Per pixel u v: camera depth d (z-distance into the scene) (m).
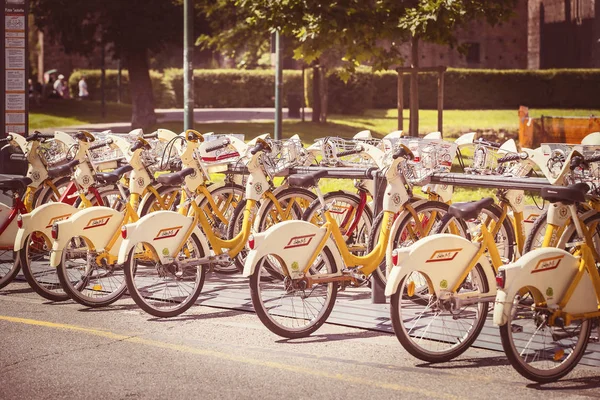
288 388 6.32
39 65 61.03
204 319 8.32
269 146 8.97
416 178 8.39
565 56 52.50
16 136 10.19
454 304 6.95
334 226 7.95
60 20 31.56
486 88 49.78
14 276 9.45
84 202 9.66
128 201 9.83
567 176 7.35
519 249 8.62
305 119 37.78
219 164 9.62
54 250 8.45
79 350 7.25
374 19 19.16
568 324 6.51
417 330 7.56
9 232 9.40
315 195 9.46
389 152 8.46
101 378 6.52
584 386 6.41
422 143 8.41
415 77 20.17
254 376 6.59
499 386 6.39
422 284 8.45
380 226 8.45
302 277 7.70
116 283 9.00
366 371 6.73
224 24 29.98
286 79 50.28
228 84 50.31
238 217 9.58
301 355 7.16
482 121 38.81
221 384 6.40
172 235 8.38
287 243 7.64
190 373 6.65
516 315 6.64
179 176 9.00
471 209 7.00
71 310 8.66
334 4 19.02
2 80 11.04
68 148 10.52
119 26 31.67
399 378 6.57
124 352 7.20
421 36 19.11
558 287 6.55
